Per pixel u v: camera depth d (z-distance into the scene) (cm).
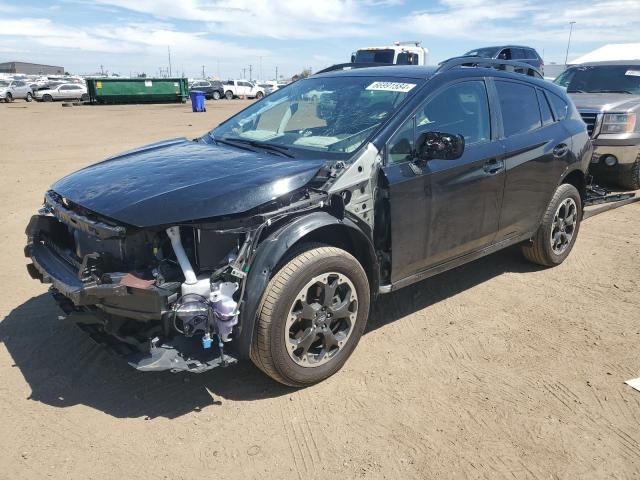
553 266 527
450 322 416
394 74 410
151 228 275
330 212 321
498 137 422
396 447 281
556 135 479
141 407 313
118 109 3209
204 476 262
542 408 312
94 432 292
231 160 345
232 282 288
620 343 384
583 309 438
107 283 275
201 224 280
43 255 335
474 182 394
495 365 357
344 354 342
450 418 304
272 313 294
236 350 301
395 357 366
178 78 4075
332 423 299
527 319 421
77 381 338
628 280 495
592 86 936
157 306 264
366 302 344
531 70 505
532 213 469
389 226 343
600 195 700
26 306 436
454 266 412
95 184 324
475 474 263
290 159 347
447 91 391
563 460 272
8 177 978
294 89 455
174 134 1727
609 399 321
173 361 283
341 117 382
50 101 4331
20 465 268
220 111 2991
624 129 764
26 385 333
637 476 261
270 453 277
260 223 291
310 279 306
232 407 313
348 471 265
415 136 363
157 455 276
